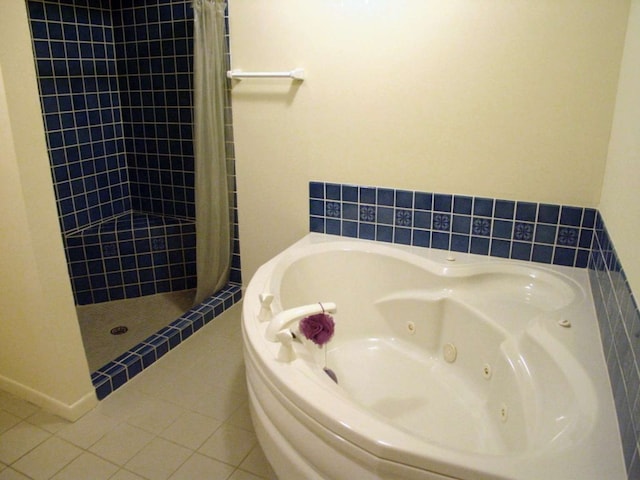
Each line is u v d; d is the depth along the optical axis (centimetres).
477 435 159
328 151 225
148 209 306
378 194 220
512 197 195
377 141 213
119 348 230
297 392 113
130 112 291
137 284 283
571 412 111
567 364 126
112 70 285
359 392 185
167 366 212
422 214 213
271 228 253
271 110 231
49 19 249
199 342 231
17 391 189
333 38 208
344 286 218
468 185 201
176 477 154
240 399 191
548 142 183
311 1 207
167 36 266
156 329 248
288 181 240
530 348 145
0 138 147
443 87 194
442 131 200
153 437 171
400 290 210
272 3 215
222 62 233
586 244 187
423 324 202
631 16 157
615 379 110
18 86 145
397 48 198
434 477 94
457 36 186
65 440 169
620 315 113
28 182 151
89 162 280
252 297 164
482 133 193
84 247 267
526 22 175
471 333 181
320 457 109
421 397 181
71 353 174
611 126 172
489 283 194
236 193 256
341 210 230
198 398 191
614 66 167
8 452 164
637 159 123
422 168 208
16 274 164
